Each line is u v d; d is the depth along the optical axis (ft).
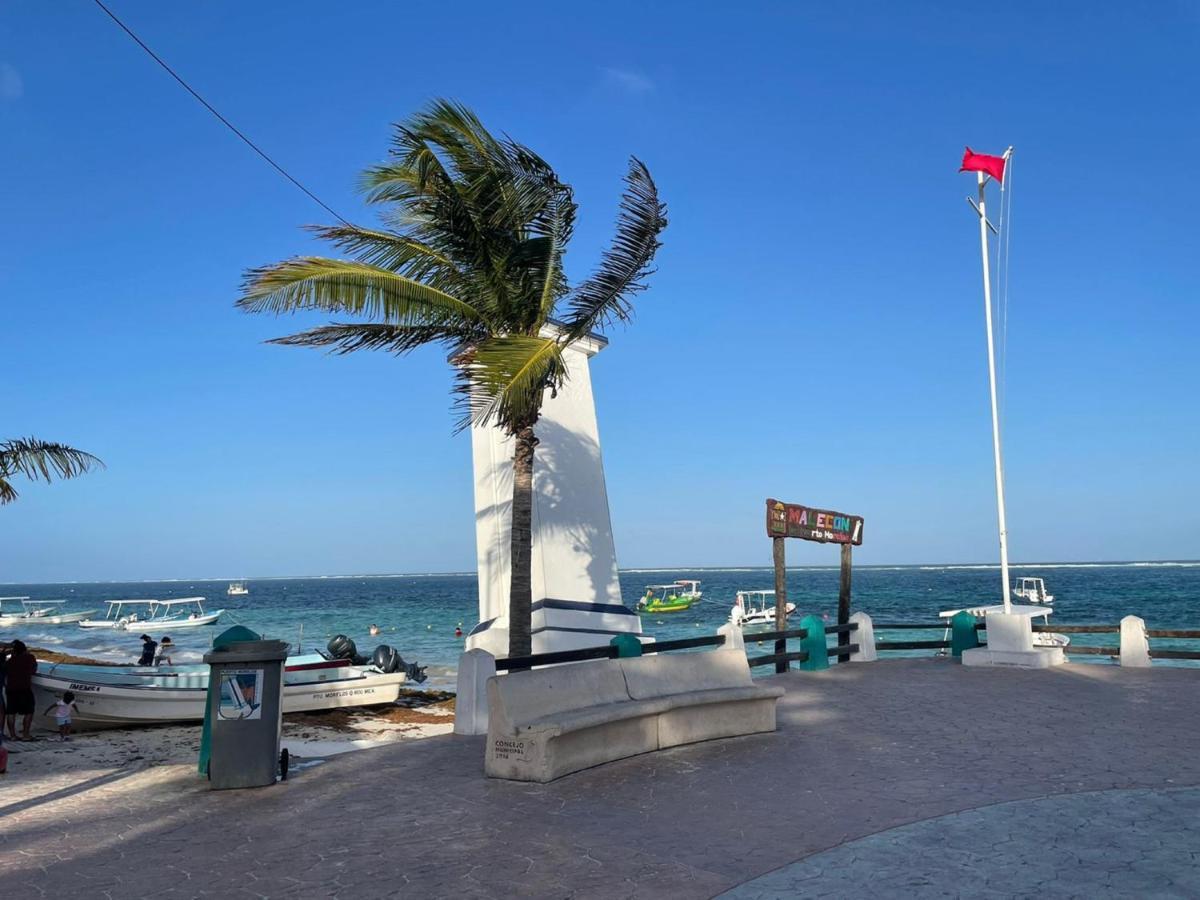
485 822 21.08
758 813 21.20
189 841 20.44
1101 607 233.14
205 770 27.40
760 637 44.34
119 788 26.18
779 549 48.88
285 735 47.29
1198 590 319.27
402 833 20.44
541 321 40.86
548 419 61.93
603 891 16.44
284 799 23.91
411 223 39.55
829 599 311.47
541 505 60.03
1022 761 25.90
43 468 61.77
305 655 66.08
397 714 57.82
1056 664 48.37
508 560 59.62
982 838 18.69
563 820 21.04
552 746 24.56
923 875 16.58
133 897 16.87
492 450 61.57
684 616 260.62
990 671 46.21
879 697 38.22
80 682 50.78
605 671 27.99
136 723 52.90
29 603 489.67
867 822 20.20
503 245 38.88
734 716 30.42
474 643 57.36
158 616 315.17
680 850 18.65
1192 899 15.05
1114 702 35.91
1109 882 15.93
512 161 37.81
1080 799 21.50
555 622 58.39
